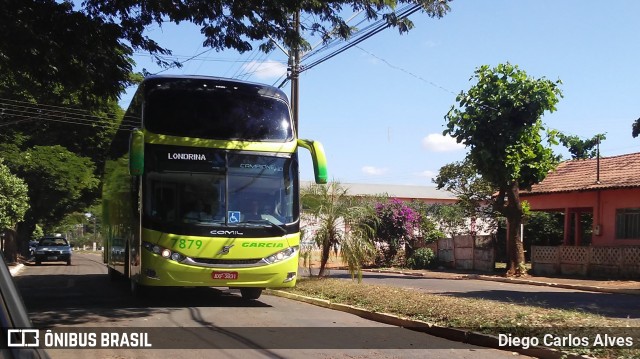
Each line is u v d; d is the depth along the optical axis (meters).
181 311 10.79
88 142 34.12
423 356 7.18
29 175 31.73
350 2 10.77
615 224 22.20
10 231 36.44
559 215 29.00
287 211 11.32
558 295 15.24
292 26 11.91
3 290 2.24
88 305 11.62
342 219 15.30
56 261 34.97
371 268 28.75
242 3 10.63
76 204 44.66
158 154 10.78
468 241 26.47
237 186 11.02
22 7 9.85
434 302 10.23
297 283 14.29
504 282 20.56
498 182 21.58
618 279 19.97
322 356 7.14
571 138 33.66
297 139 12.03
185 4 10.66
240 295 13.73
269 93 11.84
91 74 11.22
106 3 10.52
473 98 21.16
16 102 26.66
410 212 29.03
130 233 12.53
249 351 7.38
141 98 11.36
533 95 20.70
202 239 10.62
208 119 11.15
